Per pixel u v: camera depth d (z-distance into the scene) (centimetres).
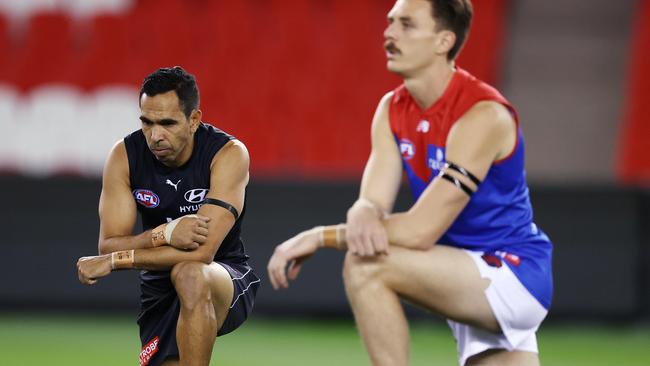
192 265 1228
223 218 1270
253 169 3250
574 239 2828
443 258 1248
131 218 1311
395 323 1222
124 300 2989
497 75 3428
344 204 2872
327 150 3256
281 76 3341
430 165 1336
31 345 2542
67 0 3425
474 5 3406
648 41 3328
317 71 3344
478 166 1269
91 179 2969
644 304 2833
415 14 1295
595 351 2561
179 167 1302
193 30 3412
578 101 3484
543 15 3606
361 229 1233
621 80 3506
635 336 2792
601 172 3372
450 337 2767
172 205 1309
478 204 1318
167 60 3384
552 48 3572
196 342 1204
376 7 3406
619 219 2820
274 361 2366
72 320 2945
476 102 1291
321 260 2902
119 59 3384
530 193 2839
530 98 3494
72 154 3306
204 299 1212
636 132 3225
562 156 3403
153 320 1349
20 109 3328
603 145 3406
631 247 2814
